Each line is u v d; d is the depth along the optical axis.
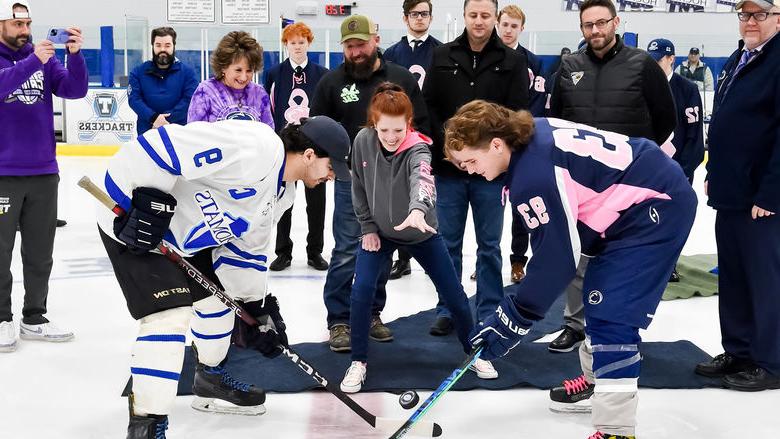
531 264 2.42
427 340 3.83
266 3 12.92
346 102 3.80
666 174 2.43
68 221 6.79
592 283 2.46
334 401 3.10
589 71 3.74
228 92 3.96
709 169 3.28
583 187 2.38
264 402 3.03
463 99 3.84
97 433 2.78
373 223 3.24
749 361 3.32
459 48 3.85
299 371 3.37
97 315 4.18
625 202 2.39
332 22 13.01
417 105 3.77
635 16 12.95
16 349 3.62
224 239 2.59
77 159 10.27
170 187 2.42
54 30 3.64
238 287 2.73
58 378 3.29
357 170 3.20
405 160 3.04
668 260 2.44
